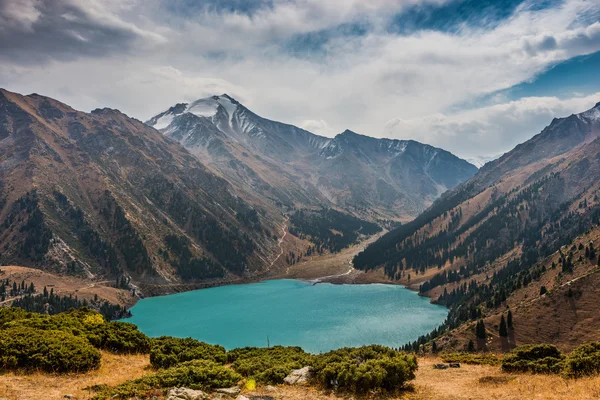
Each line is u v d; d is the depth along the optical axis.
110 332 41.69
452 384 28.38
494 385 26.78
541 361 32.50
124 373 31.34
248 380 27.33
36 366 28.00
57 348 29.92
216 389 24.64
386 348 33.94
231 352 41.66
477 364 40.38
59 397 22.39
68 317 43.56
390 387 26.03
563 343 88.75
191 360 33.72
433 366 38.03
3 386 23.66
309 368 29.66
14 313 43.59
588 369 26.50
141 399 21.88
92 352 31.48
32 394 22.80
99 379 27.80
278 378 28.66
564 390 22.02
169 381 24.64
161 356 35.09
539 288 122.31
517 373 31.34
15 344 28.97
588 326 89.69
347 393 25.11
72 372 28.81
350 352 32.94
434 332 126.44
